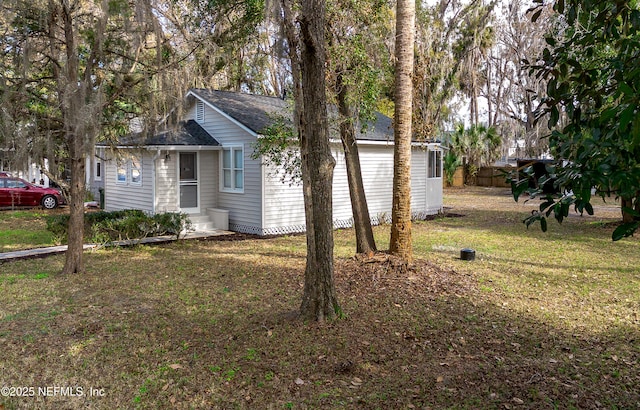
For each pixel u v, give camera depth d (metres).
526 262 10.08
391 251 8.93
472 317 6.50
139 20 7.97
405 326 6.08
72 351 5.26
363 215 9.50
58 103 8.25
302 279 8.47
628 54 2.62
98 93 7.79
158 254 10.91
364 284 7.88
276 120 11.84
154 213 14.31
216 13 10.43
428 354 5.27
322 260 6.09
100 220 12.95
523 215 18.88
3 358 5.06
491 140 36.03
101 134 8.93
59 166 9.48
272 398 4.27
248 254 10.95
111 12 7.76
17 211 19.30
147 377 4.66
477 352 5.36
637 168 2.12
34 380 4.58
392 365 4.97
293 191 14.32
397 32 8.54
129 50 8.64
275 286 7.99
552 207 2.30
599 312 6.78
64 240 12.15
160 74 8.89
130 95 8.70
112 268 9.35
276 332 5.77
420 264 8.95
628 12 2.68
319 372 4.79
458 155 35.41
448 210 20.81
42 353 5.21
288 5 6.65
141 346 5.42
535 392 4.41
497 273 9.02
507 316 6.59
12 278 8.42
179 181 14.72
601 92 2.67
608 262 10.08
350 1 9.07
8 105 7.62
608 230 14.57
